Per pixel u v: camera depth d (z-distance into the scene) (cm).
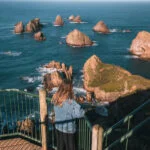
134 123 1956
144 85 3028
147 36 6278
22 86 4241
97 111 1770
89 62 3934
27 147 930
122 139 683
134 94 2541
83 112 681
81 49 7012
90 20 15038
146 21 15088
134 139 1677
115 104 2427
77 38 7331
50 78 4000
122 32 10162
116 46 7400
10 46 7325
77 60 5944
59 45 7469
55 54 6462
